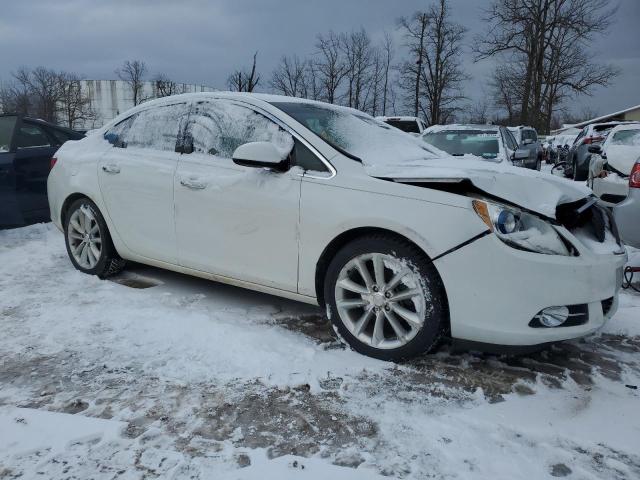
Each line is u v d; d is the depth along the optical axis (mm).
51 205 4754
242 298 4023
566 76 37594
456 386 2750
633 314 3758
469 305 2730
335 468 2094
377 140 3670
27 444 2199
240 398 2592
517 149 8891
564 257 2684
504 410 2537
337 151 3197
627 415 2512
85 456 2137
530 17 36000
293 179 3219
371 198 2936
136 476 2029
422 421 2434
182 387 2678
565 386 2777
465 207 2713
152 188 3873
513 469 2115
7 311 3631
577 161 14836
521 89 39250
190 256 3744
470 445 2264
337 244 3127
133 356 2988
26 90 57438
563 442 2297
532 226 2730
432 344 2867
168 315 3527
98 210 4324
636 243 4586
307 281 3225
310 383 2736
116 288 4168
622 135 10055
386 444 2260
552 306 2678
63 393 2605
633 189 4559
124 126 4316
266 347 3113
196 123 3824
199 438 2275
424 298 2830
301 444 2252
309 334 3375
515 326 2693
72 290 4102
